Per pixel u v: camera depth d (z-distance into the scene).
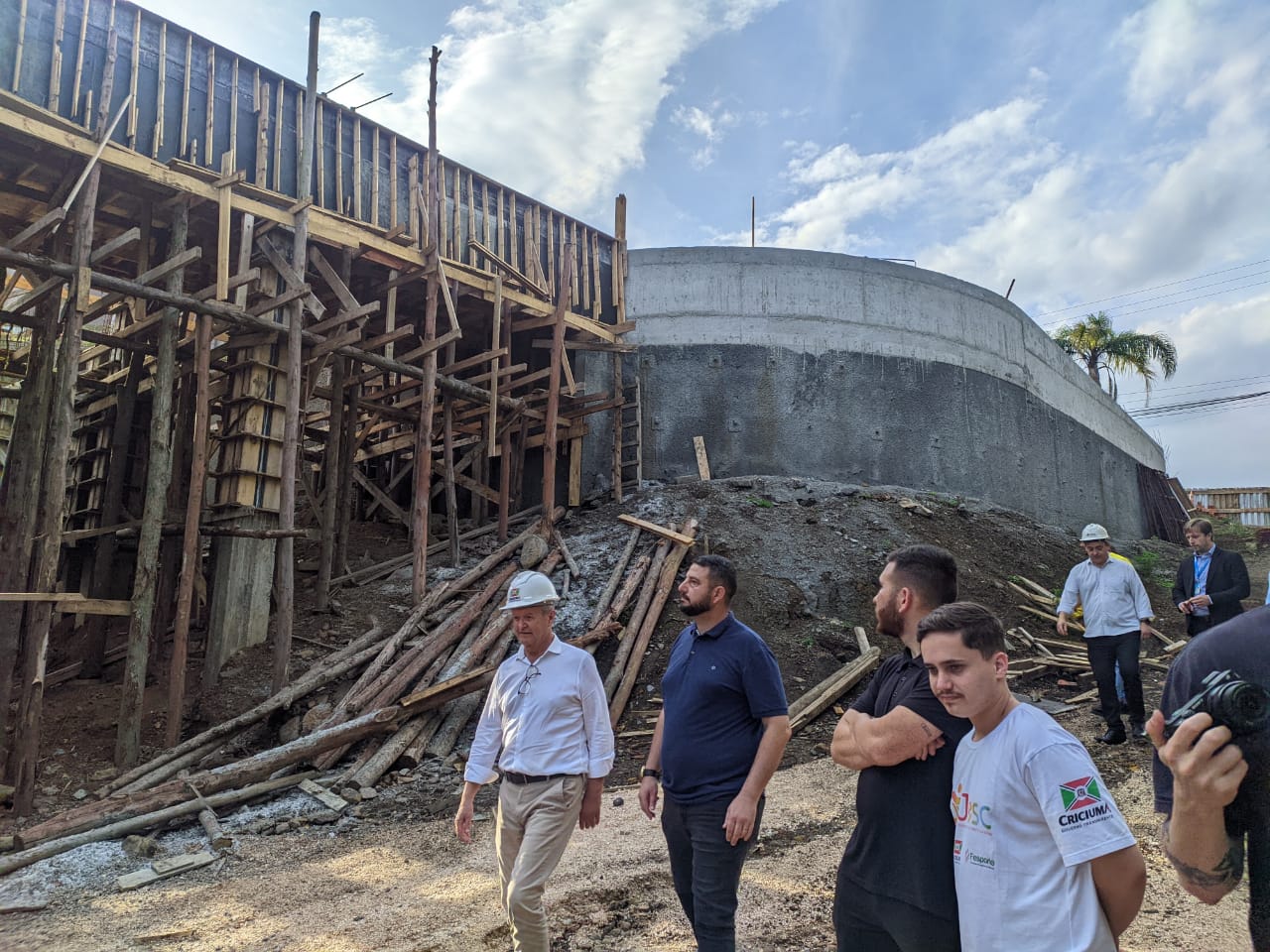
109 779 7.08
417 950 3.91
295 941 4.09
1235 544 20.33
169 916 4.51
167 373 8.34
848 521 12.30
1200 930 3.79
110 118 8.41
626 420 14.32
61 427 7.20
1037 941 1.87
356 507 15.72
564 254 12.80
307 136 9.64
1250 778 1.65
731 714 3.26
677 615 9.77
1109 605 6.89
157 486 8.01
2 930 4.40
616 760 7.33
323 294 12.03
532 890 3.28
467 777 3.69
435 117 10.97
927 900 2.16
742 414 14.43
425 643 8.90
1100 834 1.85
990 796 2.01
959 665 2.08
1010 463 16.45
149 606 7.69
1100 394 22.09
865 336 15.20
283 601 8.52
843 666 9.09
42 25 8.06
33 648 6.59
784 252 15.17
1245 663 1.69
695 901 3.11
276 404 9.86
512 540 11.79
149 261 9.38
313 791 6.55
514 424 13.81
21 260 7.38
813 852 4.96
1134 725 6.91
